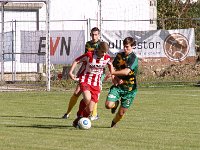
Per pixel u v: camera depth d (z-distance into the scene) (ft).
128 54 95.30
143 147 78.89
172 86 193.77
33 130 94.22
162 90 181.88
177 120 110.63
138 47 189.16
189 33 190.39
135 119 111.75
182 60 190.70
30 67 208.54
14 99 151.53
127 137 87.76
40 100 149.28
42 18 224.53
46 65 177.27
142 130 95.96
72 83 190.70
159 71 209.15
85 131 93.66
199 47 223.71
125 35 187.62
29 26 223.51
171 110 128.36
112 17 243.19
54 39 184.85
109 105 95.45
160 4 289.12
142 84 196.44
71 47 183.83
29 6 222.69
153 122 107.24
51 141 82.89
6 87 185.57
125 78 95.66
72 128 97.19
